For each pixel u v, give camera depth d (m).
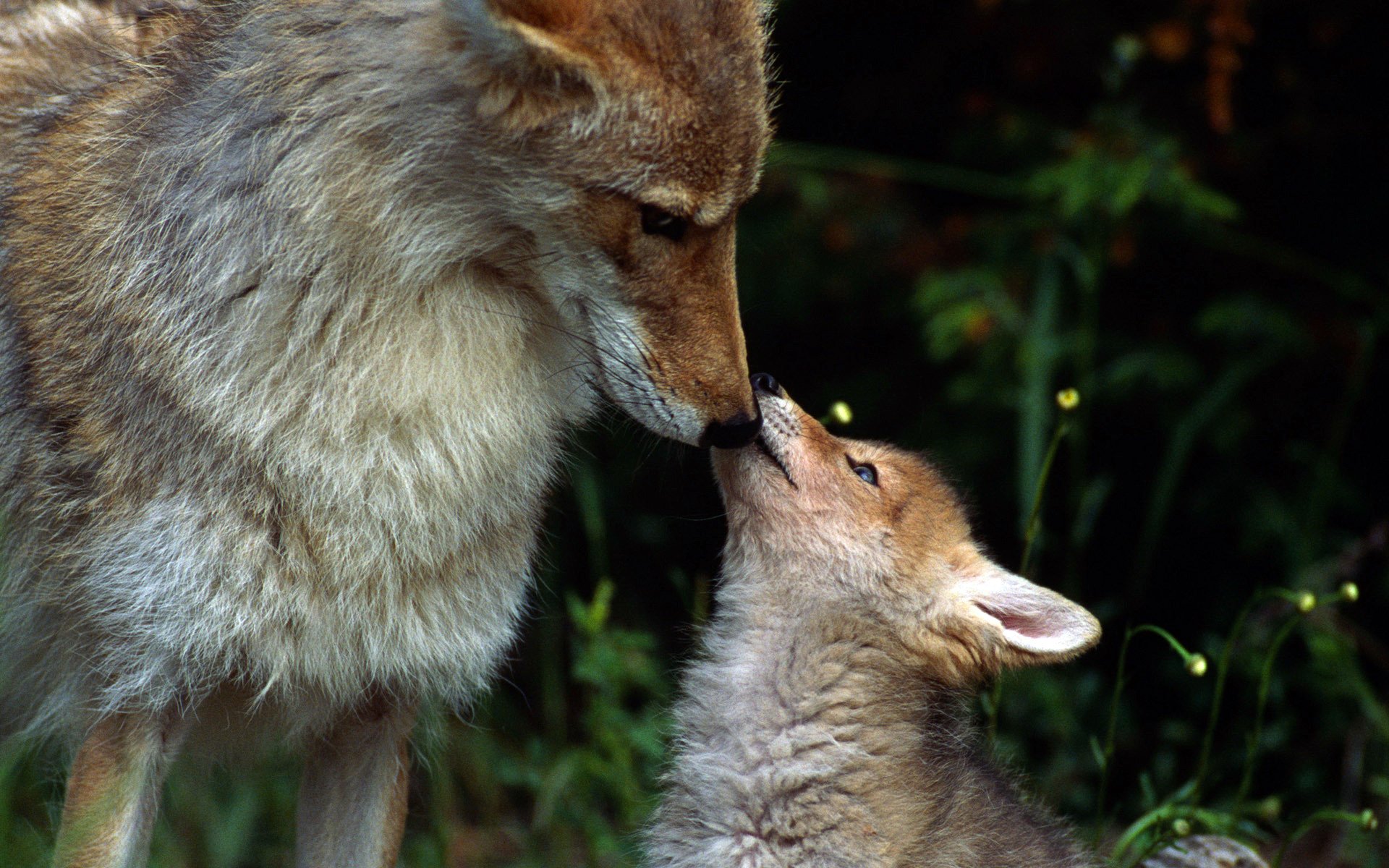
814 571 6.61
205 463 5.58
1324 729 10.34
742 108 5.65
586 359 6.03
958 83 11.91
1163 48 10.34
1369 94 10.73
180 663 5.77
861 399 11.91
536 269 5.83
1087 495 9.52
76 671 6.07
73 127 6.11
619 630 9.15
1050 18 10.95
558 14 5.30
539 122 5.36
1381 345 10.47
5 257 6.09
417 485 5.74
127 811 5.90
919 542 6.69
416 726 7.61
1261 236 11.03
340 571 5.72
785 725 6.36
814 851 6.21
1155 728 11.16
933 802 6.29
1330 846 9.72
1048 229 10.70
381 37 5.48
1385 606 10.79
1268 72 10.84
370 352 5.57
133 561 5.64
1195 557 11.33
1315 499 10.06
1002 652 6.51
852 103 12.22
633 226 5.60
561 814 9.04
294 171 5.50
